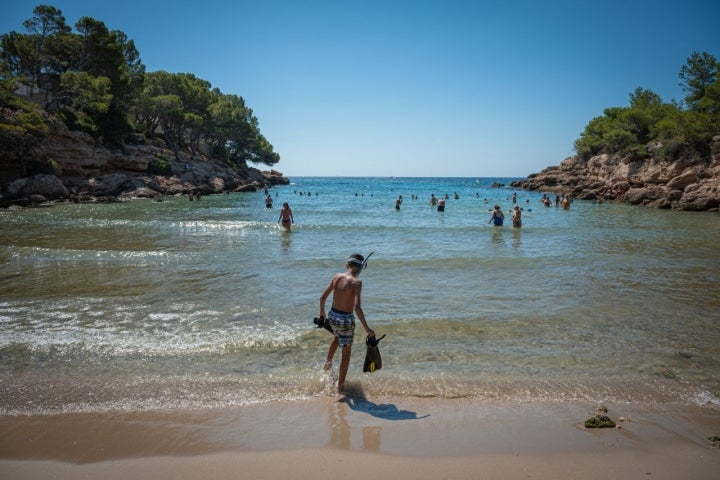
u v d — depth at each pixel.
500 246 15.23
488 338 6.40
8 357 5.65
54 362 5.51
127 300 8.36
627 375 5.21
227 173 68.75
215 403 4.54
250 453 3.70
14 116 35.16
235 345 6.09
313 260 12.45
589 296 8.68
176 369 5.32
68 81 42.72
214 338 6.35
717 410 4.44
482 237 17.55
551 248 14.77
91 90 44.16
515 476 3.40
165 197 46.09
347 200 46.72
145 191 44.22
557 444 3.84
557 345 6.13
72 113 44.00
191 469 3.48
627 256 13.11
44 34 46.25
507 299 8.48
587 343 6.21
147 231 19.14
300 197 52.69
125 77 52.84
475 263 11.98
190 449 3.75
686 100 48.66
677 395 4.74
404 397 4.71
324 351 5.91
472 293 8.93
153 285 9.54
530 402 4.61
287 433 4.01
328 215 28.84
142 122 64.38
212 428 4.08
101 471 3.44
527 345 6.13
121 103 50.72
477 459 3.62
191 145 71.44
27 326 6.83
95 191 41.97
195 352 5.84
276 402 4.58
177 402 4.55
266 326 6.88
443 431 4.06
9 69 42.94
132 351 5.87
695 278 10.25
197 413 4.34
